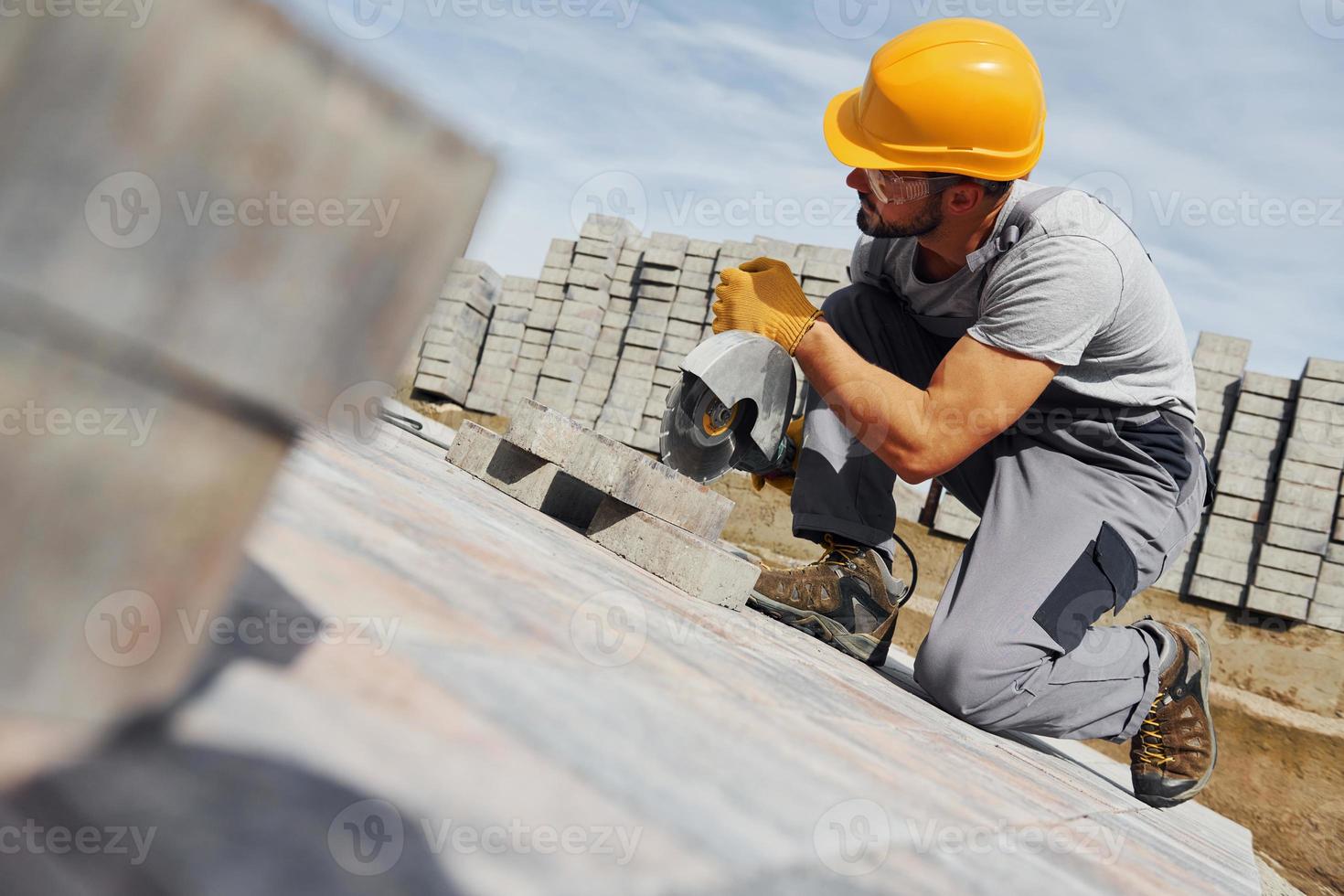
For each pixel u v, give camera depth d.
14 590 0.31
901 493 7.07
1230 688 5.68
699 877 0.43
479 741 0.48
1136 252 2.08
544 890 0.36
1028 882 0.71
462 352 8.43
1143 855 1.20
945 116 1.99
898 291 2.53
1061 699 2.06
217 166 0.32
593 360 8.18
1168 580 6.10
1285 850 4.91
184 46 0.31
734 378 2.27
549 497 2.51
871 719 1.29
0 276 0.29
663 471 2.17
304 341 0.35
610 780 0.51
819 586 2.46
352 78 0.34
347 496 1.03
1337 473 5.86
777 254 7.52
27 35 0.28
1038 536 2.10
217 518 0.35
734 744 0.73
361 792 0.38
